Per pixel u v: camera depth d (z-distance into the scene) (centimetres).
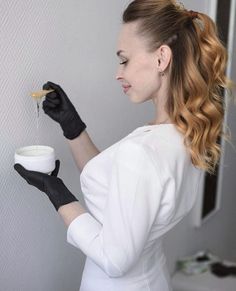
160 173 91
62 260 146
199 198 227
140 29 97
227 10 217
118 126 160
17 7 108
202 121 97
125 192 89
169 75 98
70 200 100
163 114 103
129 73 100
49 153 107
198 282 211
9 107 112
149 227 91
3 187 116
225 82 103
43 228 134
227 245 281
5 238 121
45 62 120
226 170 257
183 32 96
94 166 105
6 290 125
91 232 94
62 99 119
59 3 121
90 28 135
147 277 109
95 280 111
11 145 115
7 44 108
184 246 230
